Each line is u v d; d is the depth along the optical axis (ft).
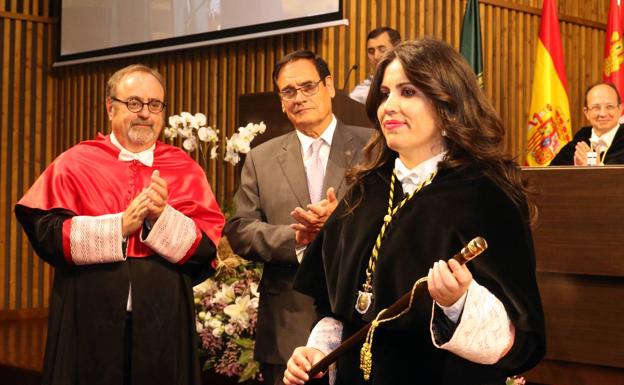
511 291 5.94
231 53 23.56
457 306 5.77
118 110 11.32
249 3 22.02
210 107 24.13
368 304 6.44
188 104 24.77
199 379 10.98
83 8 27.12
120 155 11.35
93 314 10.45
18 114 28.25
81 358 10.41
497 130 6.53
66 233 10.42
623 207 9.07
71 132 28.32
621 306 9.21
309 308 10.63
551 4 23.00
